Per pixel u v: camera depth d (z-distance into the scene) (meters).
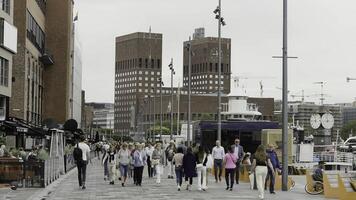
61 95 97.12
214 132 54.59
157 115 165.25
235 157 30.64
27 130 51.44
